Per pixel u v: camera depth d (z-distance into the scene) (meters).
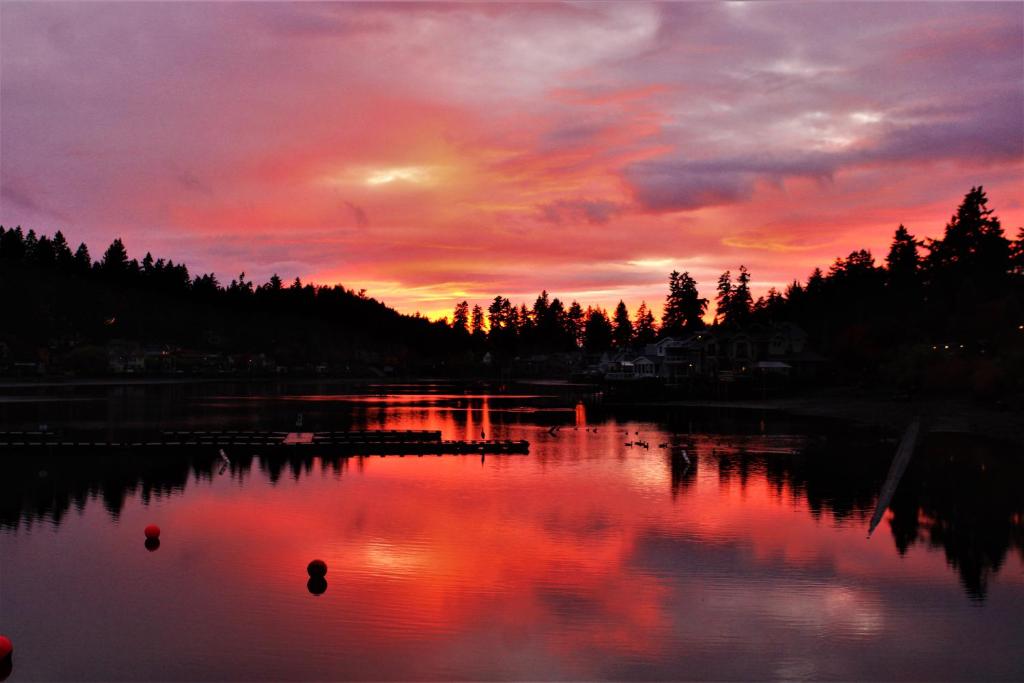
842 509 31.19
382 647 17.16
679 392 106.81
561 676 15.87
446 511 30.81
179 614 19.05
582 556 24.27
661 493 34.69
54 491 35.03
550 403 107.06
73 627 18.22
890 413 74.19
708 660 16.62
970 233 117.81
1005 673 16.08
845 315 133.50
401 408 94.44
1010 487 35.72
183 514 30.09
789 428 65.19
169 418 74.19
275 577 21.92
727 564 23.41
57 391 120.56
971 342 86.25
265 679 15.63
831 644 17.48
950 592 20.94
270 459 46.19
